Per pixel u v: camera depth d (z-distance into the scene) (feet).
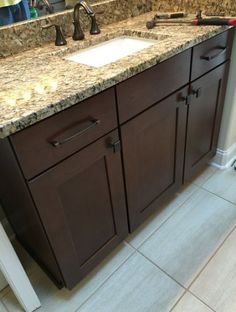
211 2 4.29
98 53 4.14
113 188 3.46
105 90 2.69
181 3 4.64
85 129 2.65
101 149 2.97
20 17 3.70
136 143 3.44
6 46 3.65
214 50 4.00
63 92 2.42
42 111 2.19
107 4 4.45
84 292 3.88
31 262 4.29
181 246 4.36
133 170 3.63
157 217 4.87
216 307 3.57
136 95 3.08
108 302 3.75
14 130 2.07
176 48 3.22
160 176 4.33
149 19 4.61
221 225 4.63
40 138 2.32
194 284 3.84
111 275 4.06
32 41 3.88
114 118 2.95
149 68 3.05
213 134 5.22
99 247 3.77
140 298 3.75
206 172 5.73
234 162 5.85
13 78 2.90
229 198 5.11
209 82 4.27
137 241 4.50
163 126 3.79
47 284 4.00
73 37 4.07
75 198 3.00
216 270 3.98
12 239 4.50
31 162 2.35
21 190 2.62
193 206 5.02
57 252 3.12
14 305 3.79
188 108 4.08
